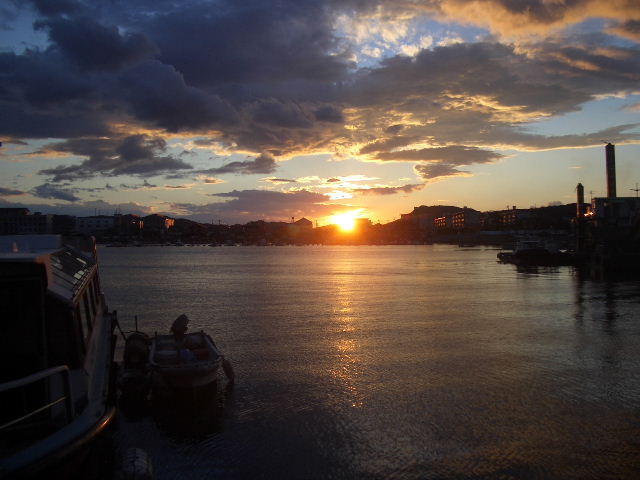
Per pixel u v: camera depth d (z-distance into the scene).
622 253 81.75
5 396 10.45
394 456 14.68
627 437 15.71
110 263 134.38
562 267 94.94
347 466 14.16
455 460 14.39
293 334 31.55
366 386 20.75
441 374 22.34
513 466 14.02
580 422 16.86
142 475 12.34
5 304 10.46
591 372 22.50
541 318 37.31
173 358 19.91
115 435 16.42
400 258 166.75
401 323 35.66
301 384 21.09
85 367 11.98
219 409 18.39
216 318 38.31
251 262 142.62
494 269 97.12
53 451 9.03
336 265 124.12
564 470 13.78
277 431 16.47
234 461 14.54
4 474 8.23
